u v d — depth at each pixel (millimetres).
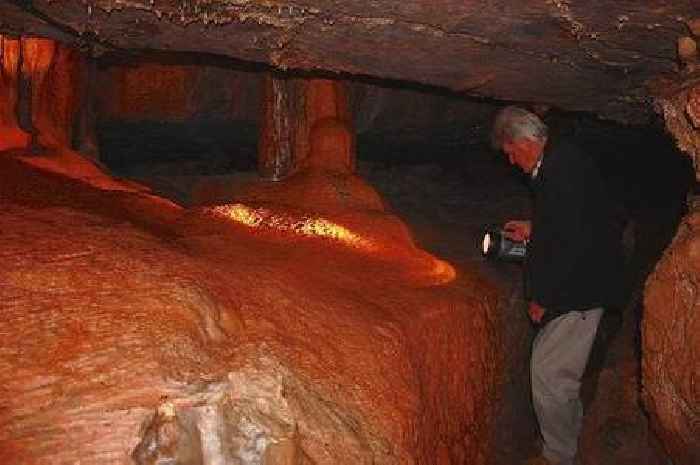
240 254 3242
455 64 3330
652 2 2346
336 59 3398
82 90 4672
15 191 3316
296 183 4531
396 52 3203
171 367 1955
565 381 3570
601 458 4293
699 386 2709
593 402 4551
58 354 1915
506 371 4516
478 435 3980
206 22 2898
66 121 4430
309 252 3682
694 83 2660
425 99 5555
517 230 3799
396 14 2705
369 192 4582
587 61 3117
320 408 2213
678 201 5832
